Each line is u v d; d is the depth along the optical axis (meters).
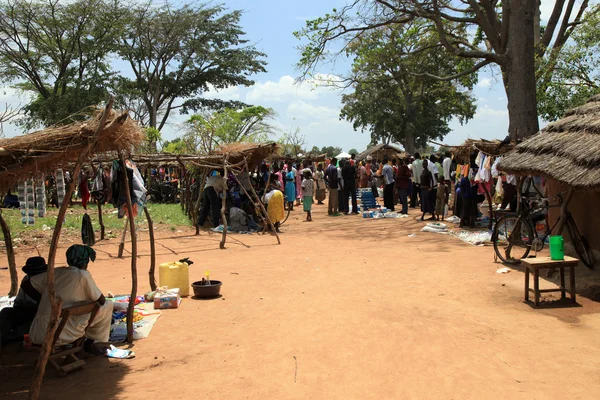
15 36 34.97
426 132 56.22
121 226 16.44
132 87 45.81
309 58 20.42
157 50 46.75
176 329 6.53
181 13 45.84
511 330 6.25
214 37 47.97
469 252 11.66
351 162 21.53
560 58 16.36
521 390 4.58
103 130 4.70
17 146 4.53
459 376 4.92
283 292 8.36
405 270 9.90
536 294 7.27
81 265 5.54
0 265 11.01
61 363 5.48
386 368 5.15
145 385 4.85
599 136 7.52
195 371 5.17
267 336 6.20
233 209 16.48
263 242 14.12
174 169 30.98
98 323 5.66
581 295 7.83
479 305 7.40
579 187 7.03
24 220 8.84
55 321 4.54
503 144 13.31
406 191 19.75
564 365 5.12
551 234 9.78
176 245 13.64
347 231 16.08
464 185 15.23
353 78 21.94
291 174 21.36
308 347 5.79
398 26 21.64
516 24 16.34
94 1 35.62
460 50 17.72
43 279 5.55
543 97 16.52
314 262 10.98
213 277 9.60
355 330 6.35
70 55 35.94
